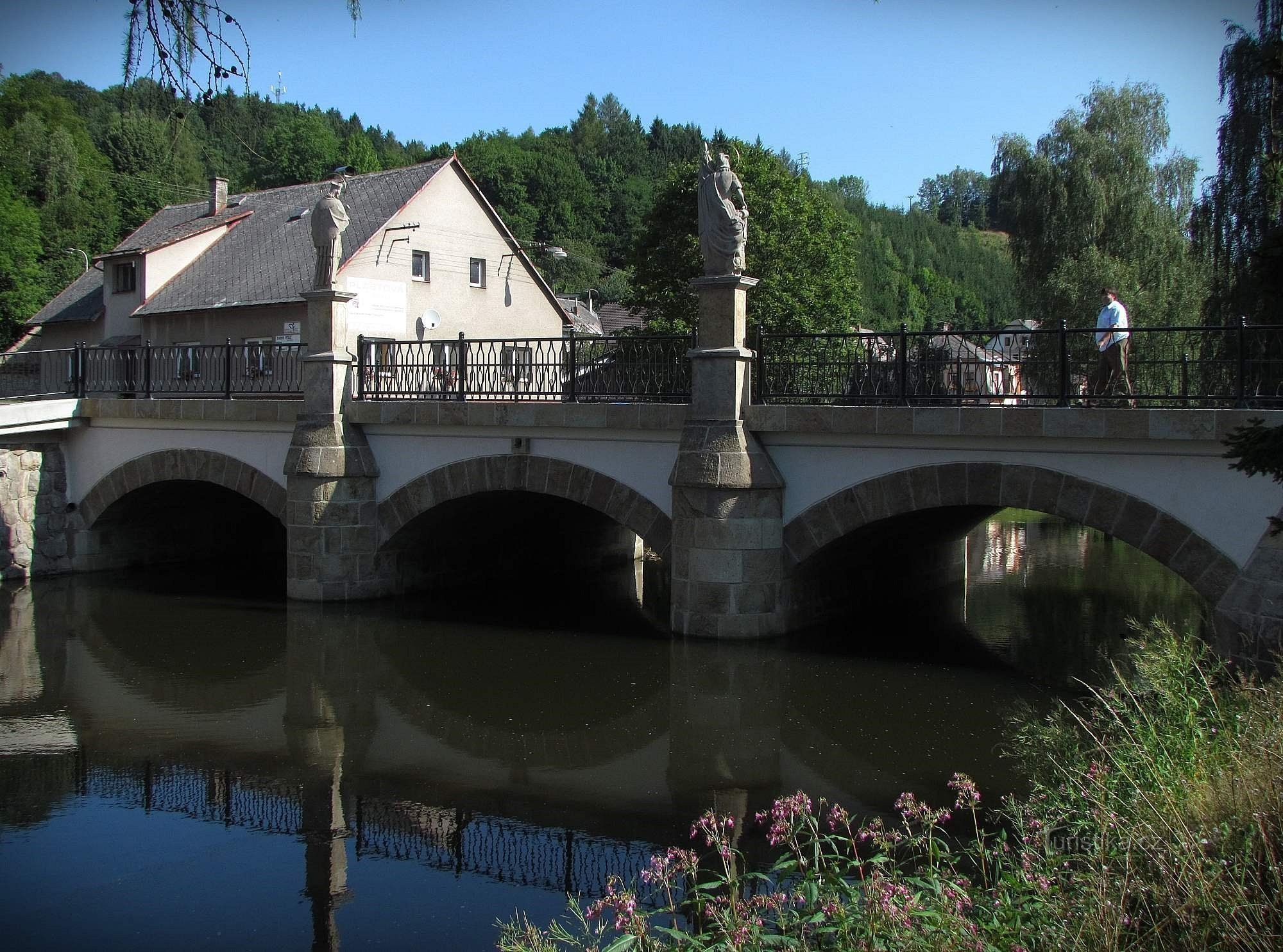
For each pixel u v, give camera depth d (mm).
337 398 15055
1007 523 31266
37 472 17859
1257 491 9875
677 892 6445
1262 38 8594
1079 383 10836
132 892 6629
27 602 15836
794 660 11789
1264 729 5309
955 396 11383
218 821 7723
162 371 18906
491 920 6234
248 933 6090
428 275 29312
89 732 9758
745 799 7949
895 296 76875
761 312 31531
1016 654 12539
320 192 31375
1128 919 4141
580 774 8586
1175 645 7039
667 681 11164
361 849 7238
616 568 21422
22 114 40969
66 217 40312
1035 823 5438
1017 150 33188
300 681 11461
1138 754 5547
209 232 30500
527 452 13883
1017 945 4066
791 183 33062
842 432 11758
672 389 12945
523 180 74875
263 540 22047
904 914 4320
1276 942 3939
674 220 32344
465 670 11844
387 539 15336
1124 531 10492
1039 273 32281
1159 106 32281
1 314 37875
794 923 4555
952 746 9023
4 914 6352
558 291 67875
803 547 12289
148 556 19609
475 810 7867
